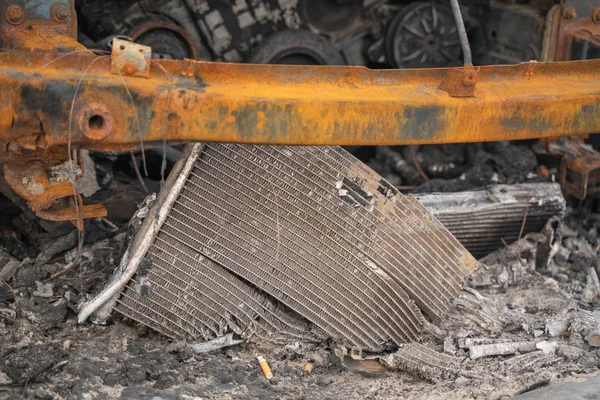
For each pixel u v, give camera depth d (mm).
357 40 7125
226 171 3961
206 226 3967
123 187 5668
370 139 3387
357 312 4133
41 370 3709
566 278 5270
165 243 3943
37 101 2979
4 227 5199
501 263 5219
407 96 3459
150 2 6234
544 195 5250
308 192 4039
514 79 3750
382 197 4176
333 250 4059
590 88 3770
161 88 3127
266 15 6617
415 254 4273
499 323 4551
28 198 3545
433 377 4047
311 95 3336
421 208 4293
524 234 5355
